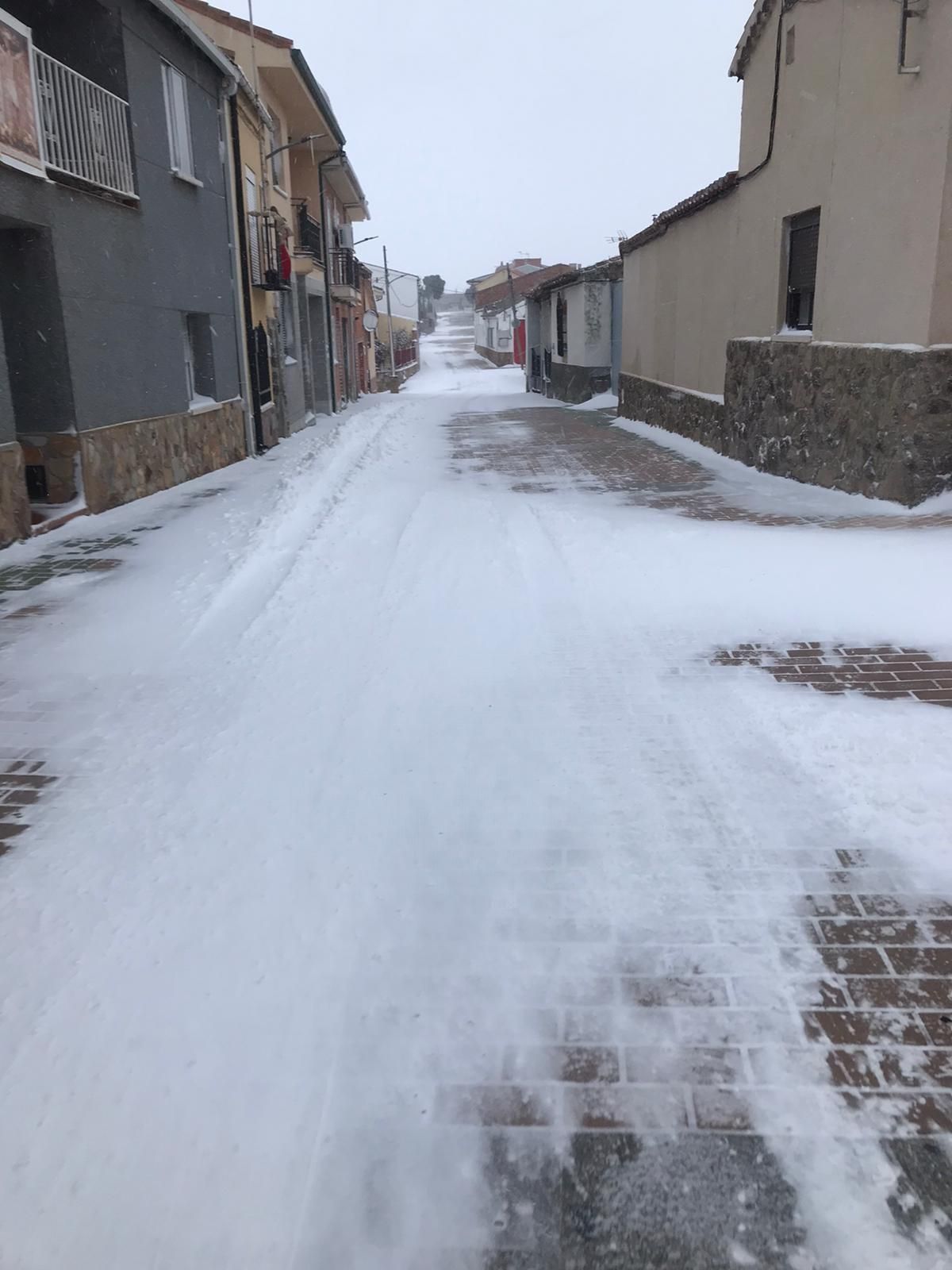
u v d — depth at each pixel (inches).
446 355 2992.1
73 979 101.9
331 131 860.6
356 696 177.3
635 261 735.1
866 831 127.6
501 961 103.7
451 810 135.8
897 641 200.7
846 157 350.0
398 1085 87.4
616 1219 74.4
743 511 339.0
